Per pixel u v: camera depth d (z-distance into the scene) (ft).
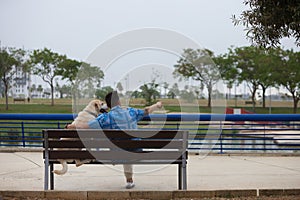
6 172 23.43
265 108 126.93
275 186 19.51
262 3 16.96
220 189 18.29
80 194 17.56
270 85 120.37
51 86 90.07
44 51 90.74
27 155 30.60
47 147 17.99
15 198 17.63
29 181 20.71
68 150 17.89
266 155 31.09
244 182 20.58
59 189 18.92
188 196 17.66
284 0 16.48
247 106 127.24
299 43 18.39
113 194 17.51
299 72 113.39
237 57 120.37
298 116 30.78
